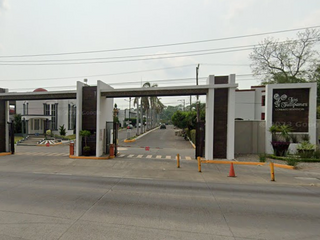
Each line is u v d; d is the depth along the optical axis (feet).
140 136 110.22
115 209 16.24
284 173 30.86
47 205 16.96
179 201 18.38
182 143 80.74
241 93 84.02
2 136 51.49
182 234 12.28
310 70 78.79
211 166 36.29
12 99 49.44
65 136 102.47
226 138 41.93
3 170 32.60
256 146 49.49
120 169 33.68
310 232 12.81
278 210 16.47
